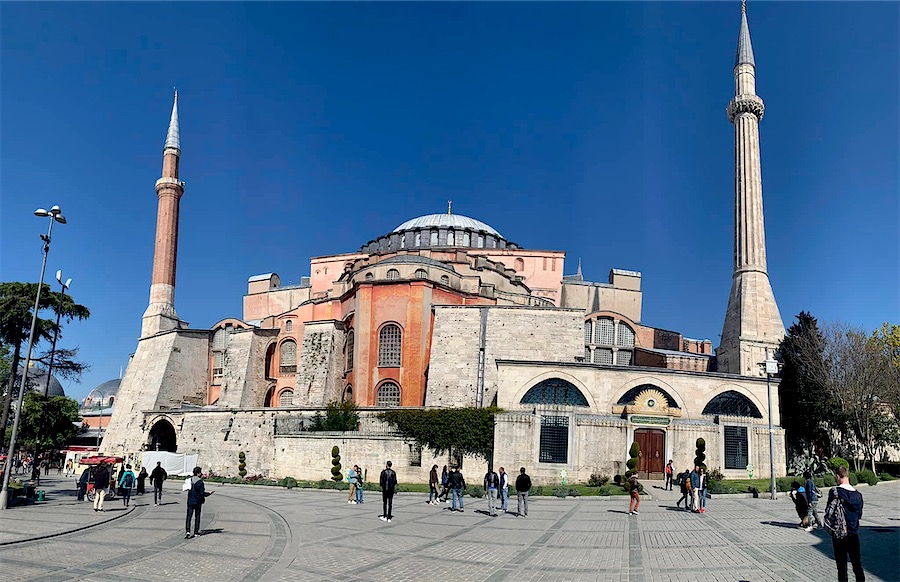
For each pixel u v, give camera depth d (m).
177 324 79.44
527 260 79.69
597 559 18.38
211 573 16.14
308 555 18.75
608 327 67.62
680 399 44.38
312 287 85.31
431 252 75.69
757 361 57.84
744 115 64.50
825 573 16.23
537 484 41.53
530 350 53.75
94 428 96.00
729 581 15.53
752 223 61.84
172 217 80.94
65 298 42.34
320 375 60.28
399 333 57.47
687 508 30.91
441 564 17.62
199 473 22.34
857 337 52.00
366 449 47.25
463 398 52.47
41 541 20.86
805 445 52.59
